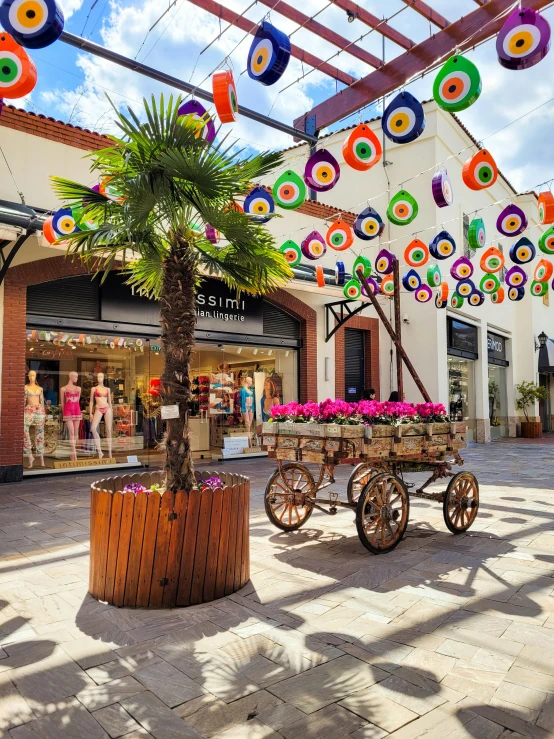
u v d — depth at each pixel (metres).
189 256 4.39
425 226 15.36
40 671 3.01
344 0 7.50
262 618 3.73
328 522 6.66
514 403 23.09
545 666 3.05
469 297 11.31
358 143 5.03
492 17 6.63
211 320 12.38
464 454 14.94
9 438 9.34
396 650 3.26
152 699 2.73
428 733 2.46
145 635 3.46
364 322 15.71
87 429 10.64
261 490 8.89
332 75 8.70
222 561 4.11
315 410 5.77
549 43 3.77
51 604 3.98
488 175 5.24
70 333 10.37
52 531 6.09
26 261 9.52
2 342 9.25
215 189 4.14
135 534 3.91
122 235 4.45
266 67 4.37
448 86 4.31
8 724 2.53
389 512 5.32
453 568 4.82
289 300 13.74
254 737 2.43
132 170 4.23
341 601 4.05
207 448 12.72
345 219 14.81
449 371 16.92
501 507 7.53
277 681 2.90
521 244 7.30
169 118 3.97
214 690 2.81
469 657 3.17
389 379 15.99
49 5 3.55
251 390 13.44
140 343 11.38
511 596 4.13
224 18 7.43
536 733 2.45
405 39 8.23
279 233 13.12
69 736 2.45
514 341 23.52
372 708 2.65
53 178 4.37
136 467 11.15
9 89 4.06
